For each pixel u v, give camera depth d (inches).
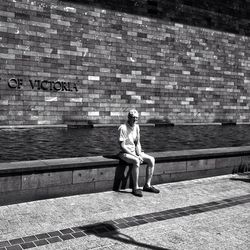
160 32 564.1
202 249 164.4
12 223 185.6
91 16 501.7
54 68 478.3
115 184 251.9
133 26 537.6
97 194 241.0
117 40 525.0
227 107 652.1
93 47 506.0
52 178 225.8
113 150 319.6
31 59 461.7
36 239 167.6
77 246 162.1
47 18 469.1
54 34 475.5
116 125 517.3
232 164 316.5
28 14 456.1
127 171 255.9
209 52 621.0
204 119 625.3
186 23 590.2
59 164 226.1
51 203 218.1
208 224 195.9
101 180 245.6
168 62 576.1
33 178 219.0
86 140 372.5
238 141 412.5
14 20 447.8
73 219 194.4
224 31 636.1
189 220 200.8
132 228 185.9
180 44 586.6
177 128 534.0
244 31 663.1
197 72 609.6
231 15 643.5
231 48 647.8
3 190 210.2
